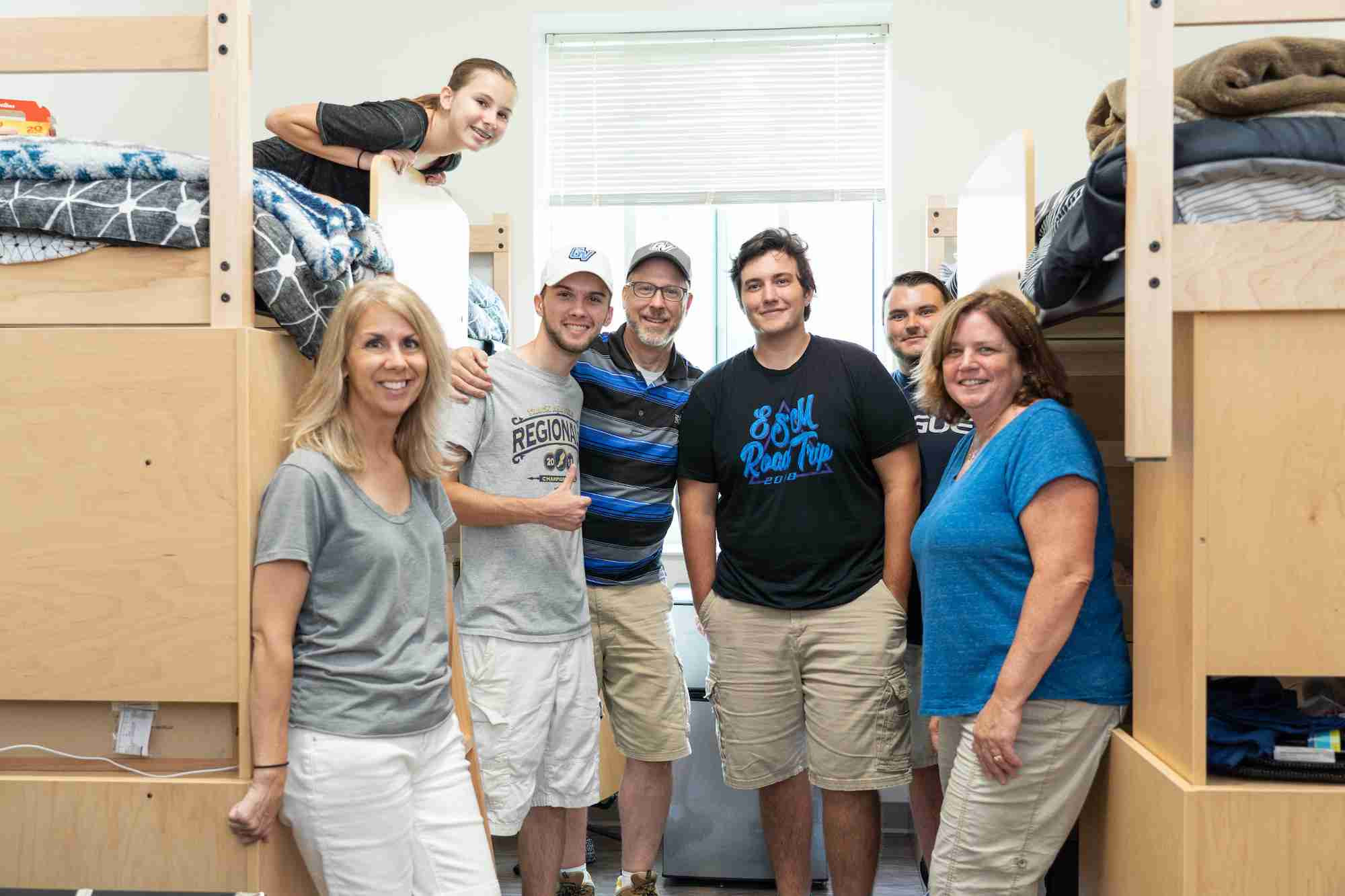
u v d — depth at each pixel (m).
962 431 2.26
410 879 1.49
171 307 1.47
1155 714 1.52
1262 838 1.36
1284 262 1.36
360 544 1.44
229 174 1.44
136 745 1.51
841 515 2.10
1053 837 1.61
